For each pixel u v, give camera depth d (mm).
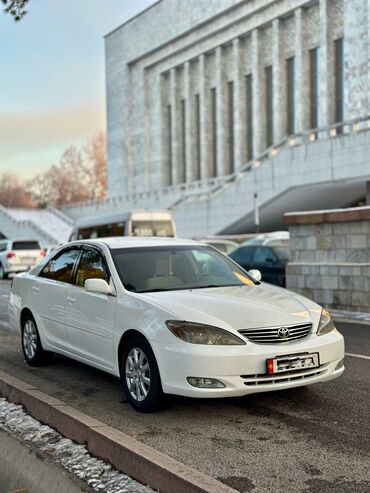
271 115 49062
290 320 5152
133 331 5398
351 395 5805
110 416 5238
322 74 43531
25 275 7922
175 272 6227
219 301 5348
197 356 4773
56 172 116562
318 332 5254
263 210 37500
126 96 65750
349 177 31172
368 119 30594
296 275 13320
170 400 5258
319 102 44375
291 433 4703
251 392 4859
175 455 4250
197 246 6832
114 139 68375
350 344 8586
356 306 11992
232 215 39625
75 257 6855
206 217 41969
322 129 33344
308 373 5051
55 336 6879
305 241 13258
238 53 51094
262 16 48406
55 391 6188
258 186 37344
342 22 43000
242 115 51281
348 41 41375
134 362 5398
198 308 5145
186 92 57531
